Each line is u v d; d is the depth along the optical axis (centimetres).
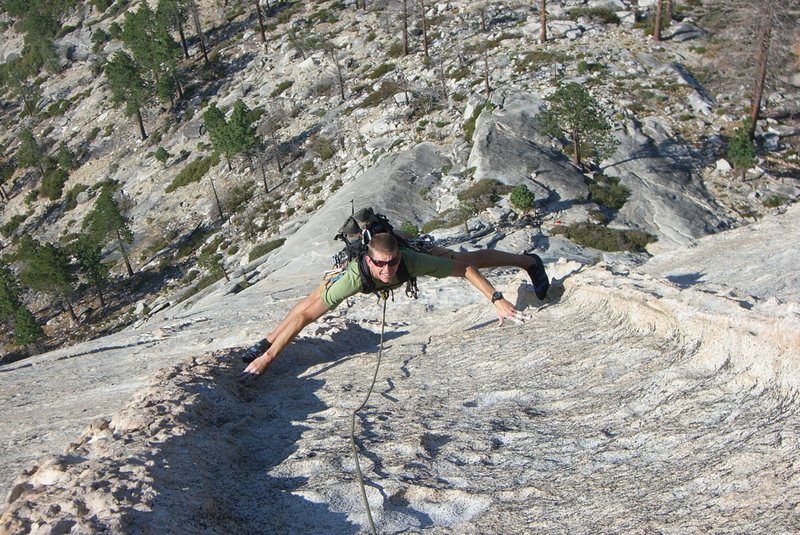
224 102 7069
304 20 7731
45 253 5534
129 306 5519
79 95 8688
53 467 445
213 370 681
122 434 516
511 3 6575
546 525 365
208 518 396
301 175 5691
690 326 521
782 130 4675
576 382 548
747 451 370
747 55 4516
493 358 659
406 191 4372
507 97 4984
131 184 6931
